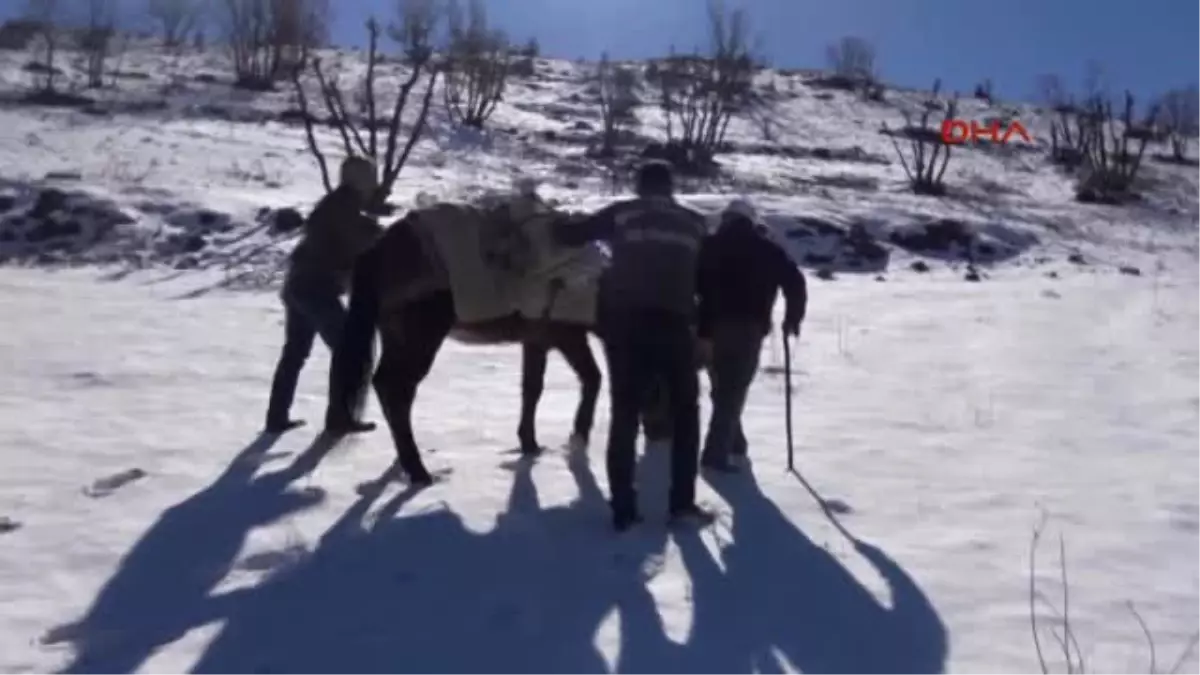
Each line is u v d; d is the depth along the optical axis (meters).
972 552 6.09
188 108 33.69
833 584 5.64
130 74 41.12
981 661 4.84
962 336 12.91
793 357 11.48
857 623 5.21
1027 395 9.82
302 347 8.27
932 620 5.25
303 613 5.27
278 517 6.51
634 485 6.73
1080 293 17.00
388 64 47.66
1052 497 7.02
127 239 17.53
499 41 47.25
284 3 42.38
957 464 7.72
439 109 38.22
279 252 16.91
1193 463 7.74
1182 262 24.39
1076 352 11.91
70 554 5.93
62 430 8.23
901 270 20.36
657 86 50.22
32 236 17.67
